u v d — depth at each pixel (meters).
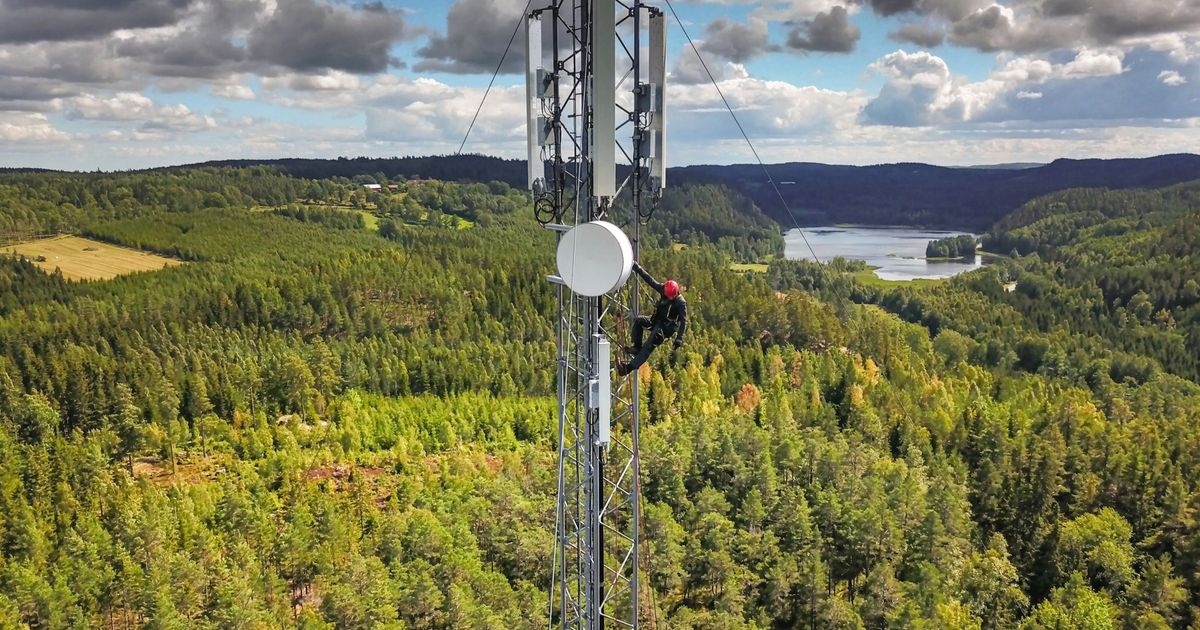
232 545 55.97
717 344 119.31
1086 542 55.94
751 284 155.38
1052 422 77.88
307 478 73.81
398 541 55.44
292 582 56.00
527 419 90.12
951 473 68.06
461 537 55.38
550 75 20.28
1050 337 146.62
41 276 161.25
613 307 21.95
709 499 58.19
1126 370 133.12
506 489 62.38
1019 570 58.28
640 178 20.48
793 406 87.69
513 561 54.62
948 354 142.75
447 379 110.75
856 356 119.94
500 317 138.12
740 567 52.25
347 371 110.94
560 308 20.97
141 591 50.78
